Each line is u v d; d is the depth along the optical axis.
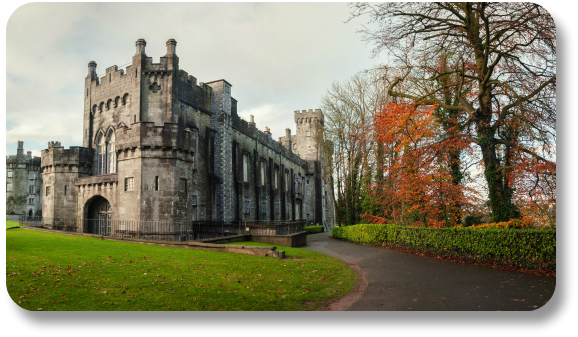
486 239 13.75
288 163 57.62
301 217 60.88
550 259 11.60
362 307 8.54
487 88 17.55
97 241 17.70
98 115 31.92
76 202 30.23
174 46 29.08
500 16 13.95
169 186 23.53
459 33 16.11
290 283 11.04
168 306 8.00
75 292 8.44
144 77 28.47
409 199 19.61
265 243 22.97
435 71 17.84
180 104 29.53
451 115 20.56
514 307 8.12
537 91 15.18
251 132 43.41
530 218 14.72
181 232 23.70
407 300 9.06
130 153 23.98
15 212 58.94
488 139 17.06
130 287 9.27
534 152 15.91
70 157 30.36
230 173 34.84
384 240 21.94
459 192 17.72
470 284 10.52
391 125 18.66
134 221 23.20
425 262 14.97
